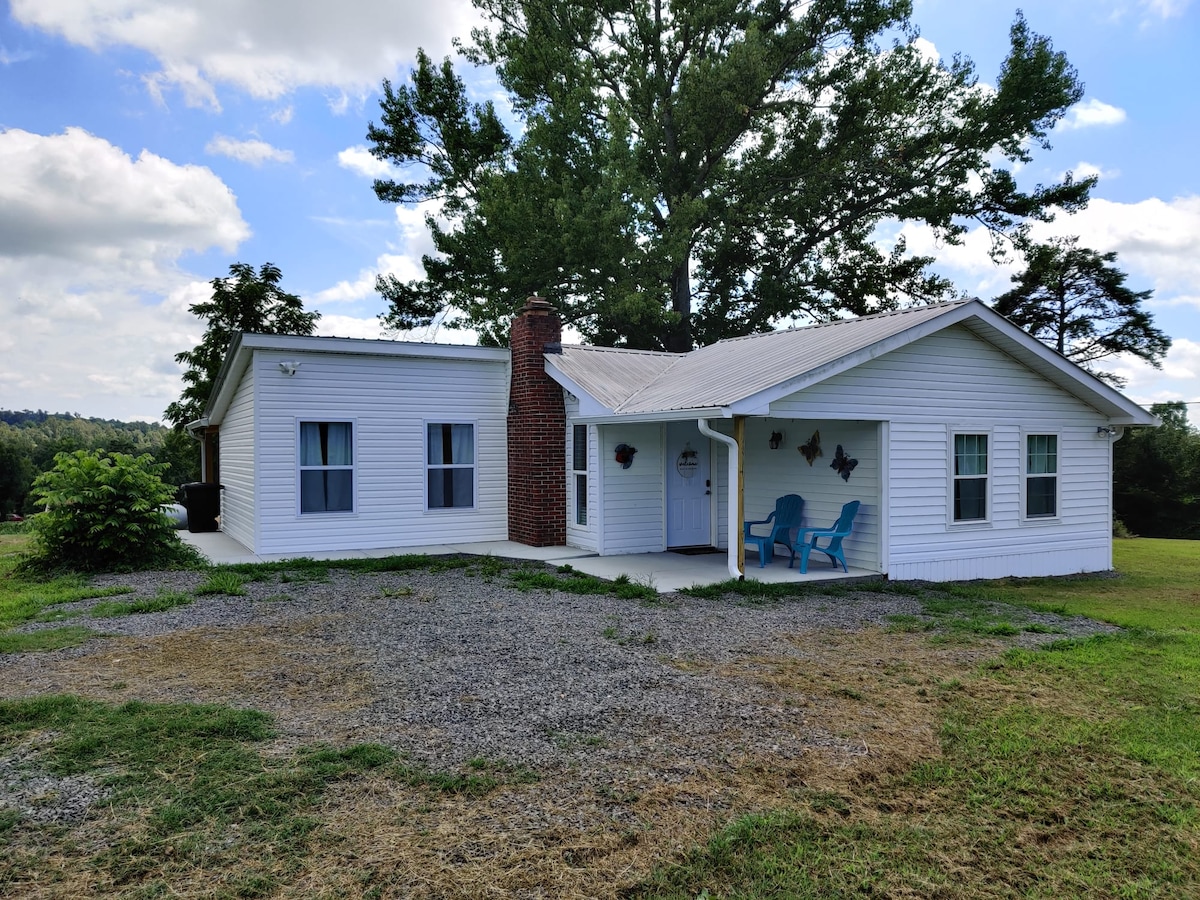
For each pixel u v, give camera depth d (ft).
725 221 83.46
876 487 36.29
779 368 35.50
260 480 41.50
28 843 10.92
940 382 37.93
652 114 88.12
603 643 22.86
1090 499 44.24
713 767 13.99
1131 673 20.47
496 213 77.05
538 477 44.73
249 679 18.95
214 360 88.22
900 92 82.12
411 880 10.17
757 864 10.80
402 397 45.39
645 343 87.56
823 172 81.82
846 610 28.81
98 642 22.56
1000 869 10.91
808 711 17.12
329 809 12.10
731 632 24.73
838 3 80.69
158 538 37.88
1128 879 10.71
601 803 12.50
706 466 45.03
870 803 12.81
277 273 92.94
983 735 15.81
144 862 10.47
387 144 92.02
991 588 36.70
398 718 16.26
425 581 33.53
